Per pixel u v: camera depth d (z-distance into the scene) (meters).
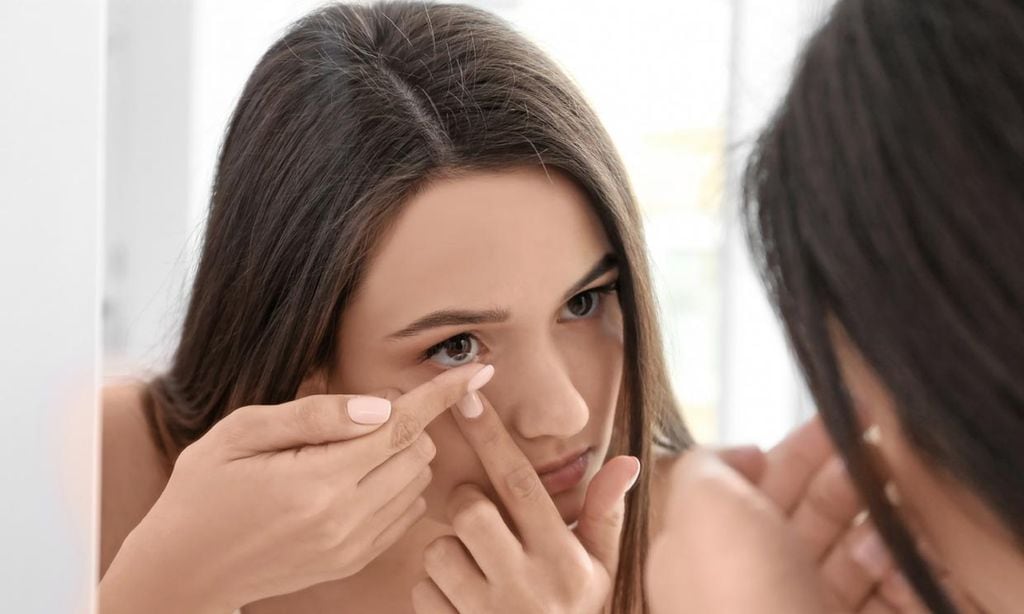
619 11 1.40
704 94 1.44
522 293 0.59
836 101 0.31
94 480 0.42
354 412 0.56
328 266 0.61
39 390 0.41
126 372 0.94
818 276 0.32
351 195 0.60
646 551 0.72
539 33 1.35
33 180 0.40
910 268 0.29
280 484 0.57
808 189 0.32
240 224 0.70
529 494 0.60
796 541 0.43
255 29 1.41
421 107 0.60
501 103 0.60
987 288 0.28
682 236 1.52
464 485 0.63
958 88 0.29
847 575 0.48
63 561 0.42
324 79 0.65
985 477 0.28
